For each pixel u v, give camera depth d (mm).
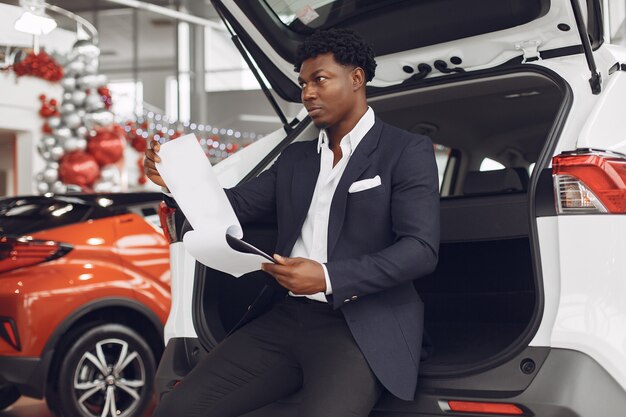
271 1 2521
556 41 2322
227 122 24906
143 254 4434
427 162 1917
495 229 2652
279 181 2102
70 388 4156
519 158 3432
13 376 4055
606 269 1816
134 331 4320
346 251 1917
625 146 1995
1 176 13711
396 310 1911
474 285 2920
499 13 2279
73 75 10648
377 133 1988
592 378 1779
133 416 4297
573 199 1843
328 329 1896
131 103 14727
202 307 2328
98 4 21938
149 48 25344
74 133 10562
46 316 4090
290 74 2725
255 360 1956
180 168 1854
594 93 2125
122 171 10891
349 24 2570
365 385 1834
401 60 2584
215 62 25000
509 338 2447
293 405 2025
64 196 4531
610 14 2510
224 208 1803
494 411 1843
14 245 4125
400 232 1865
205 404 1938
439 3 2357
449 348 2330
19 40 11773
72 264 4219
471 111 3227
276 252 2061
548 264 1872
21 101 12172
